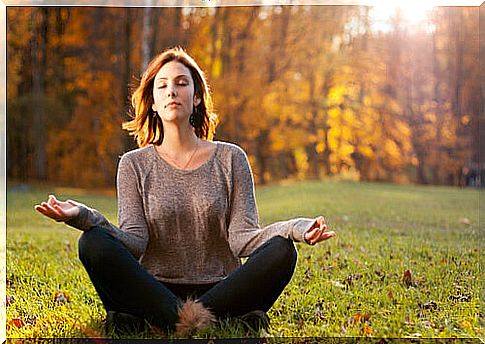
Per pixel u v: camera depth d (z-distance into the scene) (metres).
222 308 2.74
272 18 13.42
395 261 4.53
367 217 6.96
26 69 13.02
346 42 13.41
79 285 3.98
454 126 12.90
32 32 13.04
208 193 2.92
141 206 2.94
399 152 13.17
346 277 4.09
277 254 2.73
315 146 13.38
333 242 5.25
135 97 3.11
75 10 13.08
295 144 13.27
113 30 13.10
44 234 5.94
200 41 13.27
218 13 13.30
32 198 9.33
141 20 13.07
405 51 13.11
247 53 13.40
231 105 13.26
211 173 2.96
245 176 3.00
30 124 12.92
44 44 13.06
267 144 13.32
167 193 2.92
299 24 13.39
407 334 3.01
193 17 13.27
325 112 13.35
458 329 3.20
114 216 7.73
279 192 9.88
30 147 12.91
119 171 2.98
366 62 13.21
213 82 13.24
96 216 2.74
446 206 8.09
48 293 3.78
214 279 2.97
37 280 4.07
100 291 2.79
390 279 4.07
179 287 2.96
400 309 3.43
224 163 2.99
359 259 4.58
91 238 2.68
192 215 2.92
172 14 13.14
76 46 13.16
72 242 5.54
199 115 3.14
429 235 5.69
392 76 13.20
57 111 13.01
